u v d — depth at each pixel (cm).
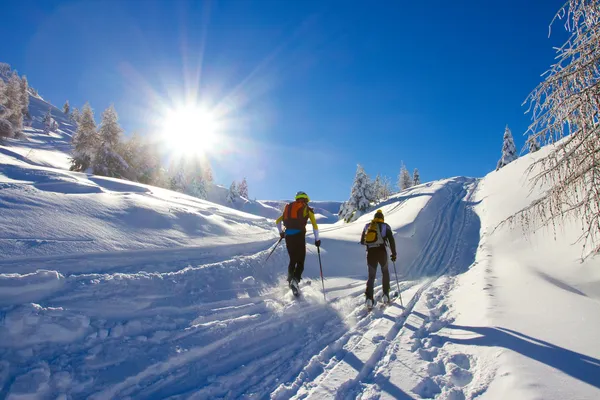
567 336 329
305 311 491
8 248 409
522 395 237
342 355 365
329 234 1020
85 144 3134
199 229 707
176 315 407
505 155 3678
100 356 310
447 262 875
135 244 541
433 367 320
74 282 392
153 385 296
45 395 259
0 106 4138
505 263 698
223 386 305
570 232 722
